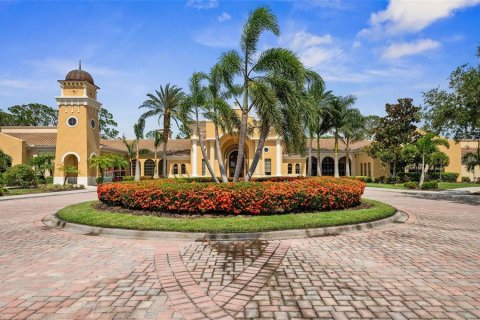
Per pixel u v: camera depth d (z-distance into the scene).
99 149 32.69
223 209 9.31
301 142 12.54
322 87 14.01
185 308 3.78
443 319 3.48
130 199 10.10
